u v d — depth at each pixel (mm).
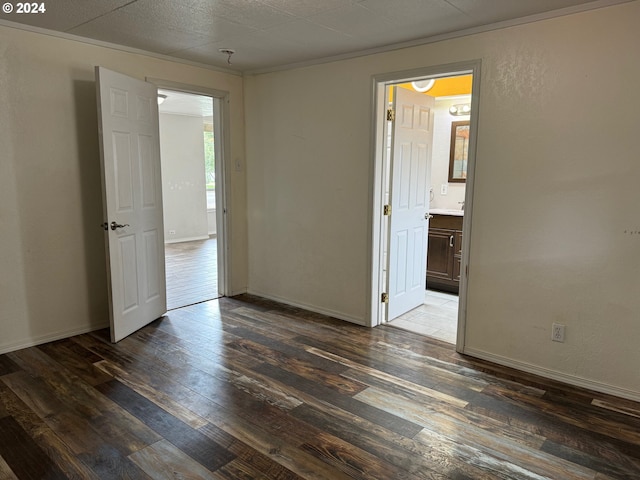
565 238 2834
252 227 4777
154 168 3879
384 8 2691
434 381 2908
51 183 3383
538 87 2828
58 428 2332
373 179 3732
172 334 3678
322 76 3953
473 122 3113
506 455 2160
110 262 3336
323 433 2318
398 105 3812
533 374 3027
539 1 2559
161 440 2238
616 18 2531
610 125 2613
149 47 3627
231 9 2744
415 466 2070
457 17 2834
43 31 3193
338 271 4082
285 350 3383
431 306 4535
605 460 2131
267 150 4496
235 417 2455
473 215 3189
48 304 3457
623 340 2697
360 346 3479
